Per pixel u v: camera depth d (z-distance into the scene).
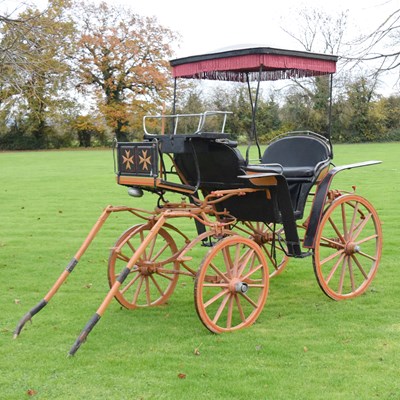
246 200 6.34
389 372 4.72
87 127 46.06
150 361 5.02
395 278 7.51
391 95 41.19
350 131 41.31
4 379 4.74
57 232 11.06
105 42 45.00
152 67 45.47
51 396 4.45
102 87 46.44
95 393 4.48
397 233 10.15
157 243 9.91
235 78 7.75
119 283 5.32
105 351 5.29
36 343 5.50
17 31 8.77
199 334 5.69
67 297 6.99
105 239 10.38
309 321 5.99
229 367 4.88
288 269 8.16
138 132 48.44
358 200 6.89
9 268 8.43
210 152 5.95
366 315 6.13
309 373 4.73
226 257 5.82
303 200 6.50
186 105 24.64
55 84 11.63
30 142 46.44
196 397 4.38
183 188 5.82
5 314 6.35
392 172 19.77
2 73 8.80
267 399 4.31
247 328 5.83
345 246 6.76
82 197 15.73
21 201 15.20
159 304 6.73
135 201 14.70
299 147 7.14
